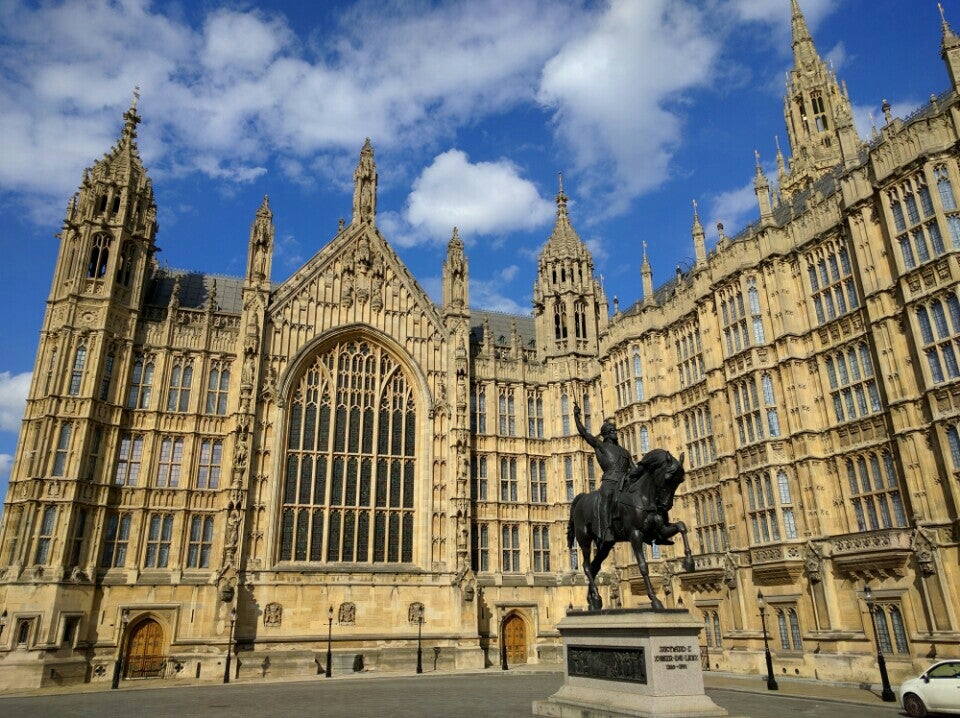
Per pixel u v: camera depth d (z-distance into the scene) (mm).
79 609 45219
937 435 33719
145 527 49562
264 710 25578
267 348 55281
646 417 56219
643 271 58938
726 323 48250
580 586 59406
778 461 42406
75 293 50562
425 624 53219
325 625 50562
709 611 47312
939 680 23156
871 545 36250
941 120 36156
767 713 24109
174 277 61844
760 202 47344
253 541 50625
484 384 63656
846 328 40781
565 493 62312
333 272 59562
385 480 56594
